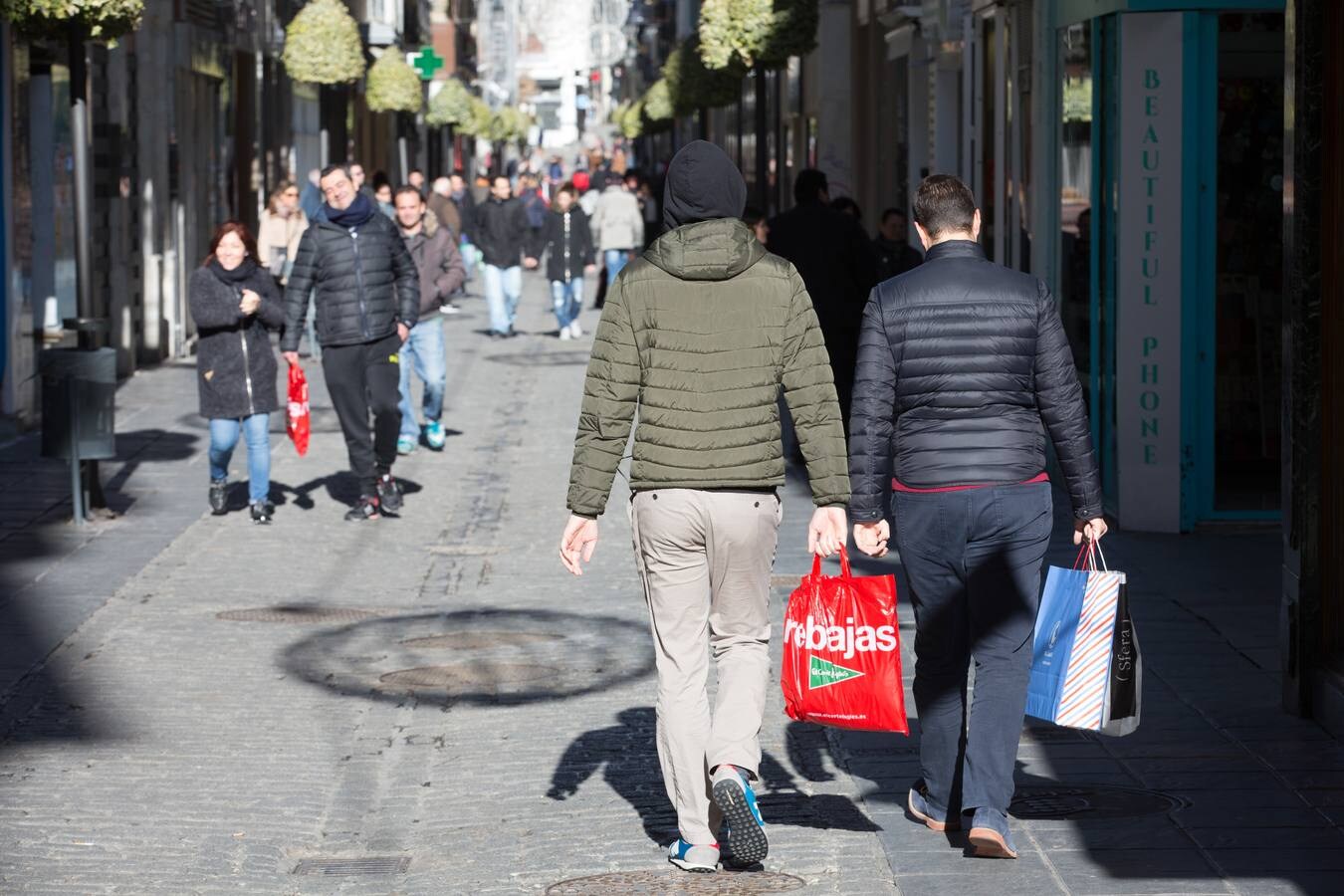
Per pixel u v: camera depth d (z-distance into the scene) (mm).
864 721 17031
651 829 18656
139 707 23719
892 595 17016
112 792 20234
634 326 16891
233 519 37781
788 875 17062
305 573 32500
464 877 17516
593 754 21578
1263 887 16375
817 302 40969
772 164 112500
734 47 72250
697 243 16891
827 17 86750
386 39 132750
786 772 20438
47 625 28188
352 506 39344
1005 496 17250
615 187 96688
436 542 35594
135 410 55125
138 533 36000
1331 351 21844
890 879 16844
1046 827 18188
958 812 18062
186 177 76125
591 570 32875
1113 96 36156
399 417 38156
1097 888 16391
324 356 37594
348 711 23625
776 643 26469
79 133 36312
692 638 17203
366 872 17828
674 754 17141
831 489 17031
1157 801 18984
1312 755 20609
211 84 82562
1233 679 24125
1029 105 43969
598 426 16969
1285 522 22375
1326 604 22031
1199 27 35156
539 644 27219
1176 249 35312
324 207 37344
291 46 97125
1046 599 17344
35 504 39062
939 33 61250
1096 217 37312
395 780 20797
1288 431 22141
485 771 21031
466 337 82688
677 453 16844
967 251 17625
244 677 25297
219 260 36719
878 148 81625
